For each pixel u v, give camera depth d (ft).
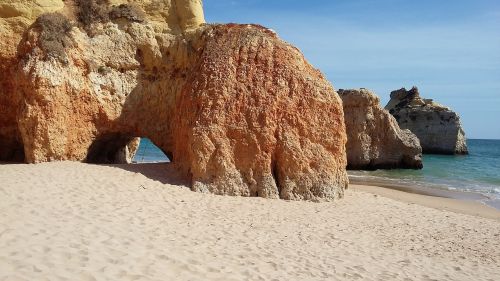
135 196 35.68
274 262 23.62
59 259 19.04
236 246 26.04
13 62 49.78
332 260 25.49
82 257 19.62
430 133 182.91
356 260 26.11
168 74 52.80
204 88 45.73
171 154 52.90
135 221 28.14
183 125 46.24
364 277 23.03
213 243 26.03
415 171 111.24
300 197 43.32
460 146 184.44
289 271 22.58
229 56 47.26
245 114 44.55
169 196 37.86
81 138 48.62
